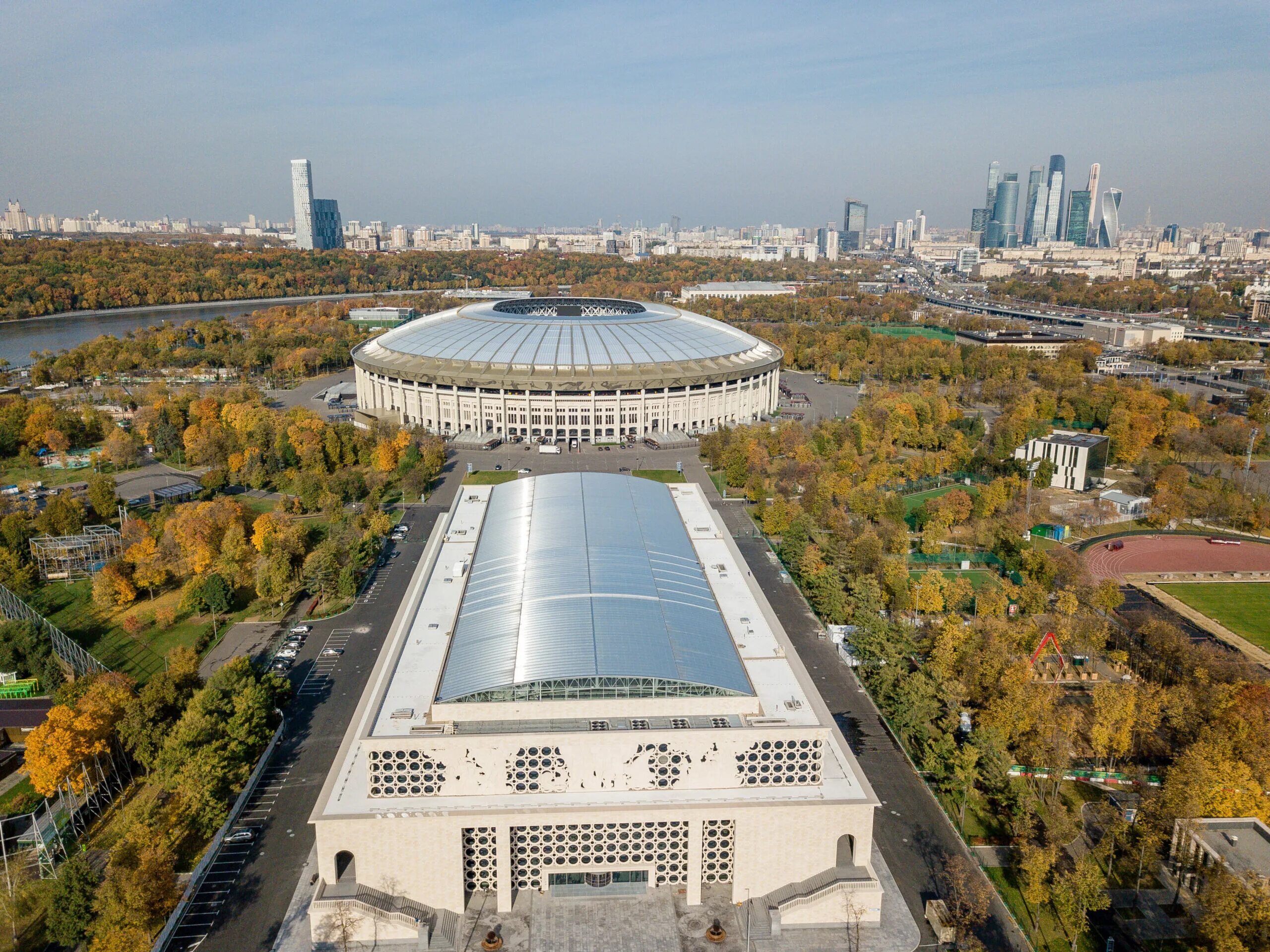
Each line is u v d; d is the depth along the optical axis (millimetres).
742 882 114438
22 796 133125
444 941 107062
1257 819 120125
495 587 149625
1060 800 135250
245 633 186125
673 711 121375
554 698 120625
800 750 116500
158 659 174250
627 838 114938
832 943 108188
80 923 104562
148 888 106062
